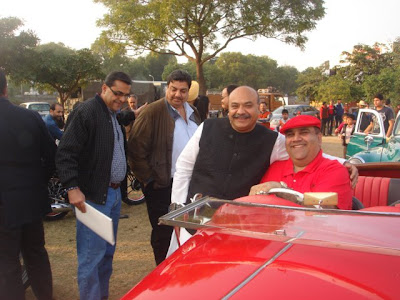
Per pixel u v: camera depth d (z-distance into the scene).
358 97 30.69
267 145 2.77
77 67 30.69
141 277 4.18
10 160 2.97
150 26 22.77
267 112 13.96
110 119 3.18
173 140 3.81
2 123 2.95
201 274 1.45
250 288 1.30
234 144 2.77
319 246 1.53
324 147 16.92
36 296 3.46
